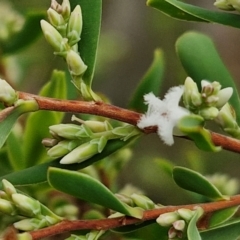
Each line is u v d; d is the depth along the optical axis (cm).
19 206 27
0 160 32
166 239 29
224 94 27
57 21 28
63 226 27
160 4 28
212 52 30
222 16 28
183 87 27
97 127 28
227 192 33
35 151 32
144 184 39
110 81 48
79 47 28
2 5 33
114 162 33
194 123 26
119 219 27
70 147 28
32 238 27
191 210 27
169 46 49
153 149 41
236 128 28
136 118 27
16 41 32
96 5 28
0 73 34
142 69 49
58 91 32
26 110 27
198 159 38
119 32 50
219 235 28
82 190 27
